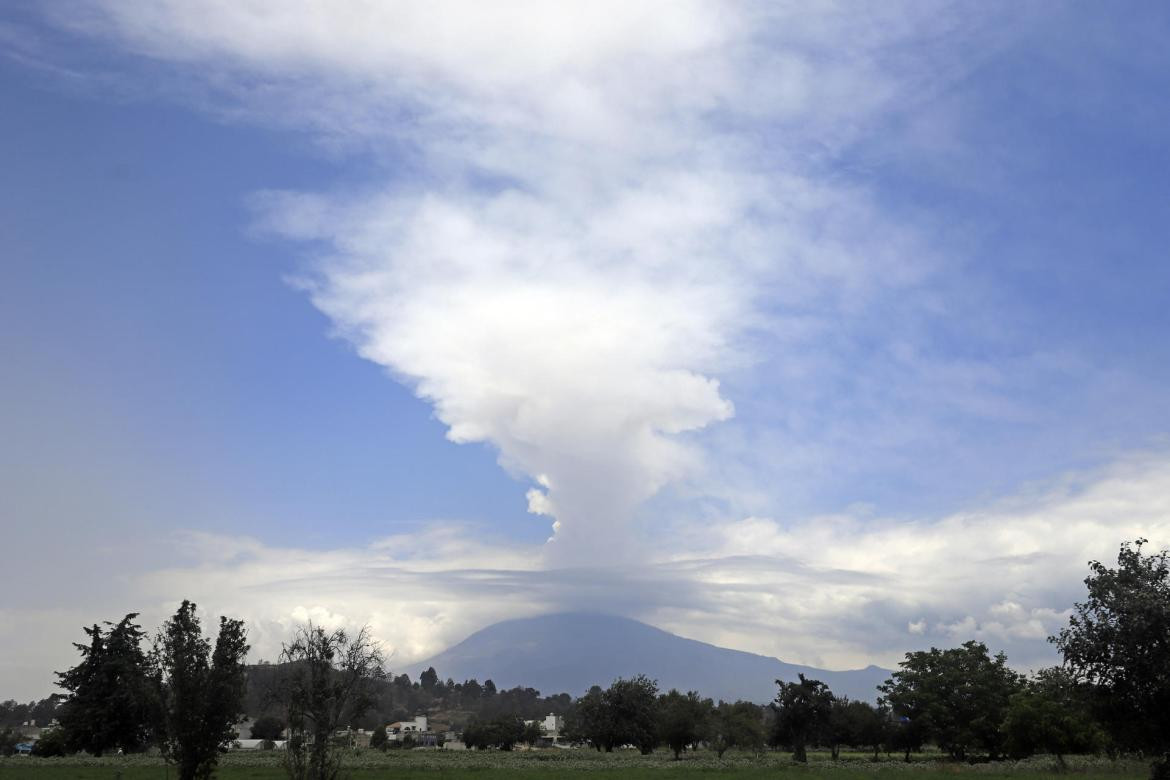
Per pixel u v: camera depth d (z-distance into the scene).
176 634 41.66
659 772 68.19
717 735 116.88
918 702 99.75
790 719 97.56
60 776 60.12
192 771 40.41
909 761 97.44
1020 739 78.06
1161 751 33.16
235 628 42.84
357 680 39.75
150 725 42.81
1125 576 33.03
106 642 96.38
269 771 64.56
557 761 95.00
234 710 41.34
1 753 107.75
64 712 93.12
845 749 148.25
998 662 101.00
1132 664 32.06
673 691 127.62
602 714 124.50
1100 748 75.00
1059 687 34.91
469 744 167.38
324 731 38.81
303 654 39.81
